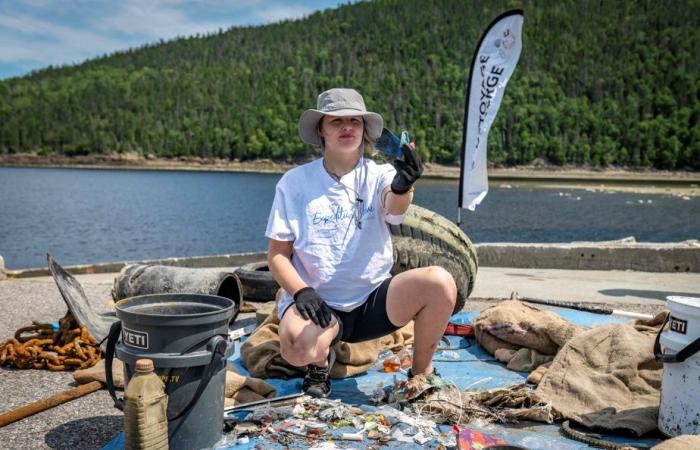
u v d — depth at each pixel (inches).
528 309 201.8
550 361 179.0
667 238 1569.9
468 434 123.1
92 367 177.8
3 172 6781.5
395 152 142.9
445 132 7534.5
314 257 143.9
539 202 2856.8
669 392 129.6
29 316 266.4
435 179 5221.5
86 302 222.1
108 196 3462.1
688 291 319.3
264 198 3380.9
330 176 146.0
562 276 377.4
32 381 179.0
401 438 129.2
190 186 4505.4
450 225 231.1
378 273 148.3
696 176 6451.8
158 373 119.0
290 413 141.6
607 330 166.9
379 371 178.9
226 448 125.7
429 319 145.0
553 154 7081.7
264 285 281.3
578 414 141.8
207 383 121.7
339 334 143.3
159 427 114.1
